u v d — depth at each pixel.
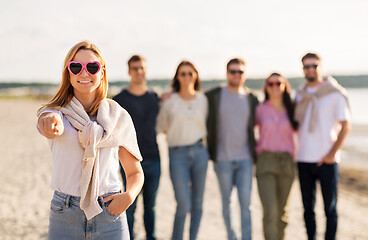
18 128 19.28
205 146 4.02
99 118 1.91
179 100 3.88
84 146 1.84
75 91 1.97
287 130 3.94
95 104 1.97
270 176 3.83
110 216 1.92
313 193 3.92
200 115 3.88
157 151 3.77
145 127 3.69
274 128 3.93
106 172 1.92
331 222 3.78
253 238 4.79
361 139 18.30
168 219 5.43
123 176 3.60
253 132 4.01
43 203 6.06
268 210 3.73
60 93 1.94
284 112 3.99
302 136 3.92
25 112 32.78
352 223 5.85
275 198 3.77
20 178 7.91
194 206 3.88
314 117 3.83
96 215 1.88
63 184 1.87
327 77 4.07
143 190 3.72
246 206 3.84
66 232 1.87
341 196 7.91
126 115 2.03
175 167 3.79
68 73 1.93
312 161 3.83
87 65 1.87
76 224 1.86
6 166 9.26
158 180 3.74
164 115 3.90
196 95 4.00
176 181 3.75
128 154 2.08
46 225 4.95
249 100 4.05
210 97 4.04
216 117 3.99
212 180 8.53
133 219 3.64
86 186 1.83
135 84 3.78
